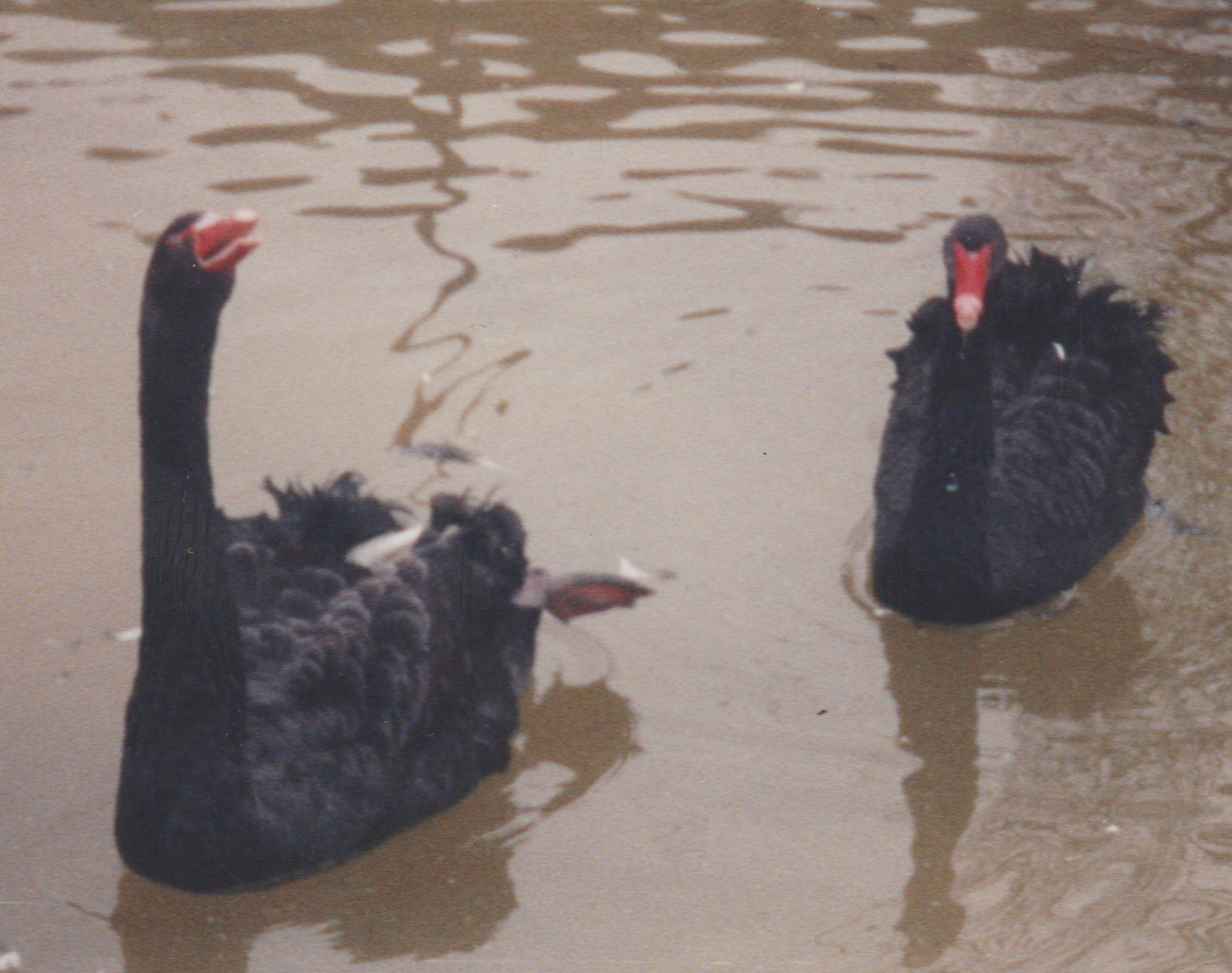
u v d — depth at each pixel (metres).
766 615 7.50
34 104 11.16
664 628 7.43
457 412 8.61
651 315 9.37
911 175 10.47
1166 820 6.32
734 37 12.25
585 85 11.53
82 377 8.83
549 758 6.72
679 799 6.47
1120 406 8.09
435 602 6.43
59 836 6.18
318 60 11.86
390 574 6.38
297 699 5.98
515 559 6.88
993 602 7.42
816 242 9.93
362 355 8.99
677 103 11.31
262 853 5.82
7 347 8.98
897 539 7.44
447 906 5.96
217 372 8.83
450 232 9.95
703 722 6.88
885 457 7.96
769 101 11.33
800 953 5.70
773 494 8.22
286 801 5.85
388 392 8.73
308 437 8.39
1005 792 6.49
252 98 11.30
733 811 6.40
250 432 8.41
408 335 9.15
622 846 6.24
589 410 8.70
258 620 6.22
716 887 6.02
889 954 5.68
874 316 9.38
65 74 11.57
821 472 8.38
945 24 12.48
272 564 6.46
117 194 10.16
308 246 9.79
